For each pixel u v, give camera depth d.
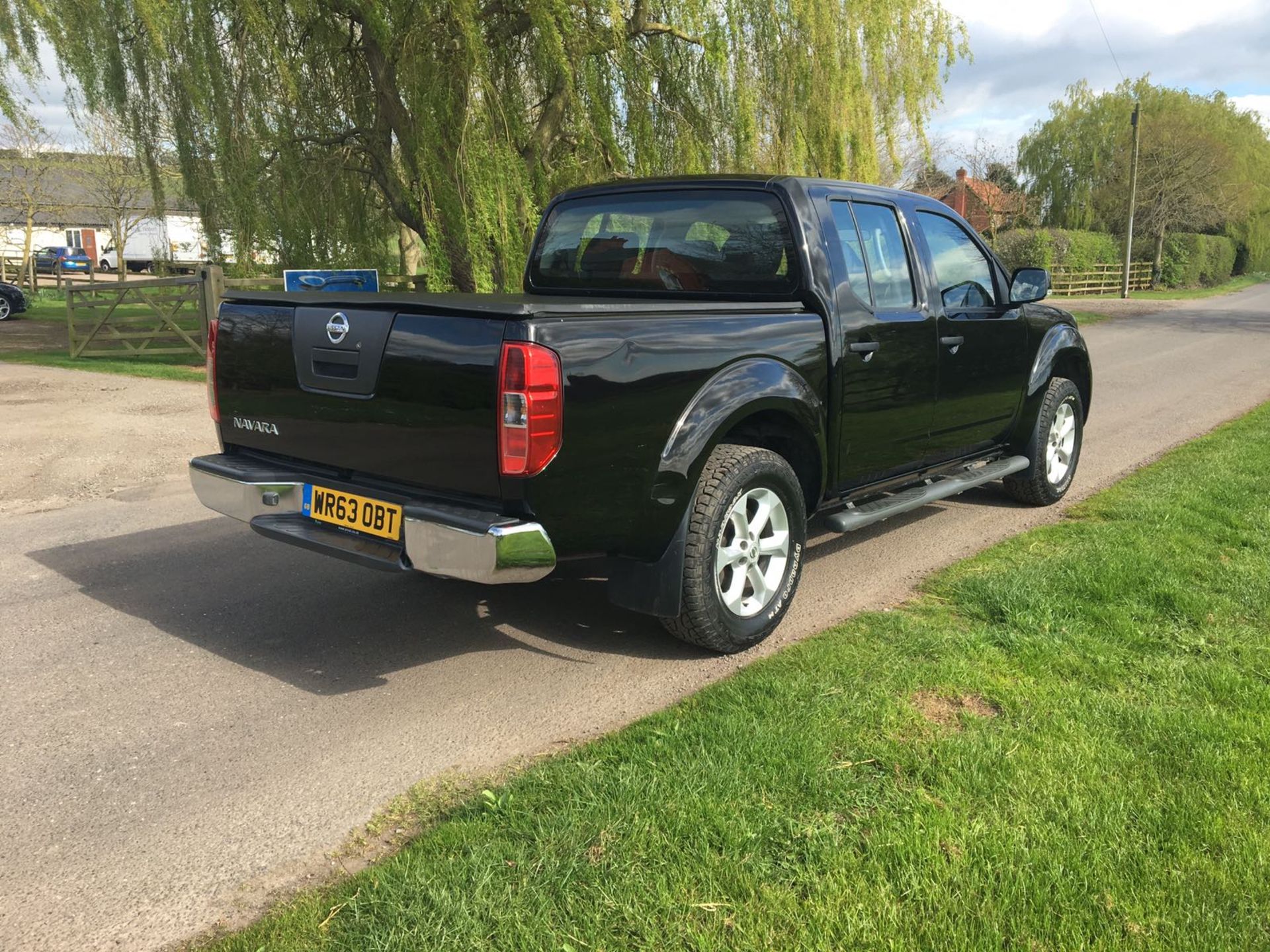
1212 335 20.83
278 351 3.83
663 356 3.48
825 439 4.29
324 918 2.30
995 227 47.97
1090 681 3.50
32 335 19.47
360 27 14.53
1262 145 58.88
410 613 4.54
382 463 3.52
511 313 3.07
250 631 4.30
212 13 13.23
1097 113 49.38
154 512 6.44
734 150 14.33
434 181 13.04
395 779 3.01
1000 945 2.15
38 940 2.29
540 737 3.28
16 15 13.02
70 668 3.89
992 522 5.96
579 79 13.36
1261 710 3.24
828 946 2.14
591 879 2.37
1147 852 2.46
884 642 3.91
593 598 4.74
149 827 2.77
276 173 14.45
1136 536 5.23
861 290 4.50
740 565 3.96
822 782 2.78
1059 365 6.21
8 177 37.50
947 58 16.86
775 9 14.00
